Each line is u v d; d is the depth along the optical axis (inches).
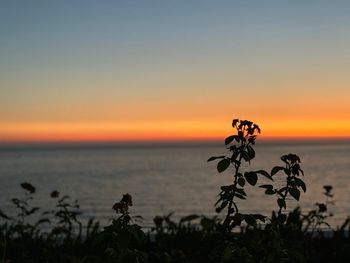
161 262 233.8
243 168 170.9
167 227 338.6
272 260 160.9
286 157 173.3
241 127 162.2
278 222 173.3
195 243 291.6
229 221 165.2
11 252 277.4
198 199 2588.6
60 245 307.1
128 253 148.5
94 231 309.4
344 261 268.7
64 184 3794.3
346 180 3649.1
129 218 154.8
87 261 180.2
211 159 164.2
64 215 315.0
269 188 170.6
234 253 159.9
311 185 3161.9
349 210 1489.9
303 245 280.8
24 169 6786.4
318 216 309.6
